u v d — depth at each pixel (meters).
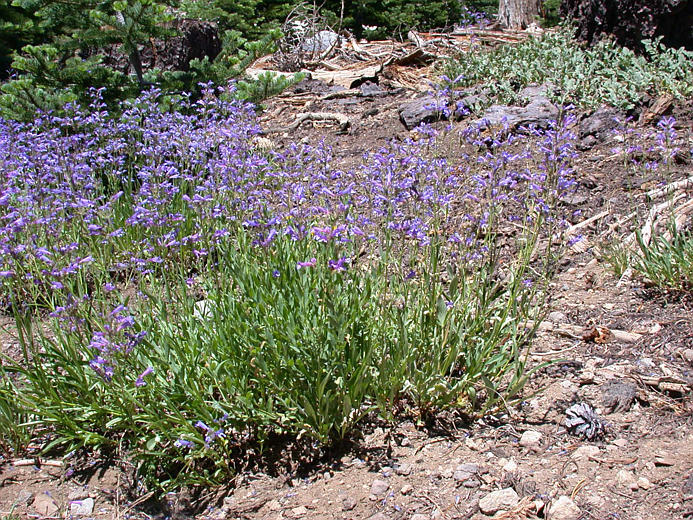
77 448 3.67
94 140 5.79
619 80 8.00
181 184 5.46
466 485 3.14
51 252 4.34
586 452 3.23
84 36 7.07
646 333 4.09
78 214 4.82
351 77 11.69
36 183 4.74
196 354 3.64
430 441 3.47
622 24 8.63
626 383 3.65
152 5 7.02
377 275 4.01
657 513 2.82
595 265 4.94
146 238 4.84
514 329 3.61
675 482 2.94
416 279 4.12
